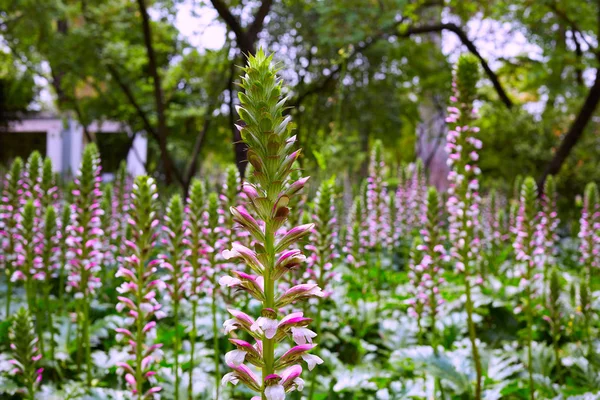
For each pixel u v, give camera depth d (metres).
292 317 1.97
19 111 29.38
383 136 19.09
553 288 5.02
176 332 4.22
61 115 21.59
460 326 6.33
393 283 8.40
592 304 6.55
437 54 16.28
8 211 5.92
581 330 6.33
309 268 4.28
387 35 14.84
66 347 5.80
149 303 3.74
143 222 3.70
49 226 5.34
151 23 18.30
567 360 5.21
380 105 17.11
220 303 6.39
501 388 4.55
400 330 6.39
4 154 29.91
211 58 17.03
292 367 2.03
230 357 1.97
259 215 2.01
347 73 16.59
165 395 4.56
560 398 4.25
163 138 16.44
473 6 16.36
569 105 16.86
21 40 17.36
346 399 4.74
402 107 18.16
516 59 14.67
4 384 4.74
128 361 5.32
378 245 8.06
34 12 15.84
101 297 7.33
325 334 6.11
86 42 16.64
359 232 6.60
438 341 6.16
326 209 4.24
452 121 4.45
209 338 5.77
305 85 17.20
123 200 8.25
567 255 11.13
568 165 17.77
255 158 1.96
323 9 11.65
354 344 6.30
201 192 4.22
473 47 15.45
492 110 18.25
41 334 5.48
